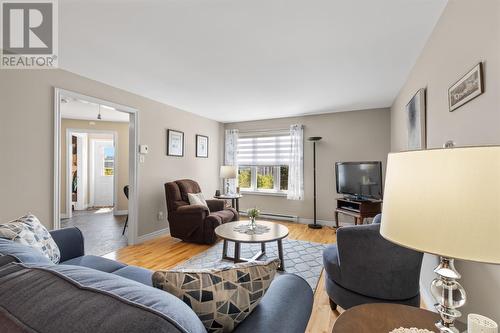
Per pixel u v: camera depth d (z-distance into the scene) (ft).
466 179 2.02
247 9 5.48
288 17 5.78
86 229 14.44
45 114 8.16
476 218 1.95
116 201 18.63
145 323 1.72
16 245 3.71
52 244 5.47
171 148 13.76
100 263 5.80
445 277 2.61
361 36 6.60
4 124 7.24
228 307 2.69
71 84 8.96
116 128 18.79
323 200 15.55
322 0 5.20
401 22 5.97
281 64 8.33
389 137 13.97
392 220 2.43
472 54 4.26
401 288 5.35
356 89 10.86
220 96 12.01
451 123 5.16
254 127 17.88
